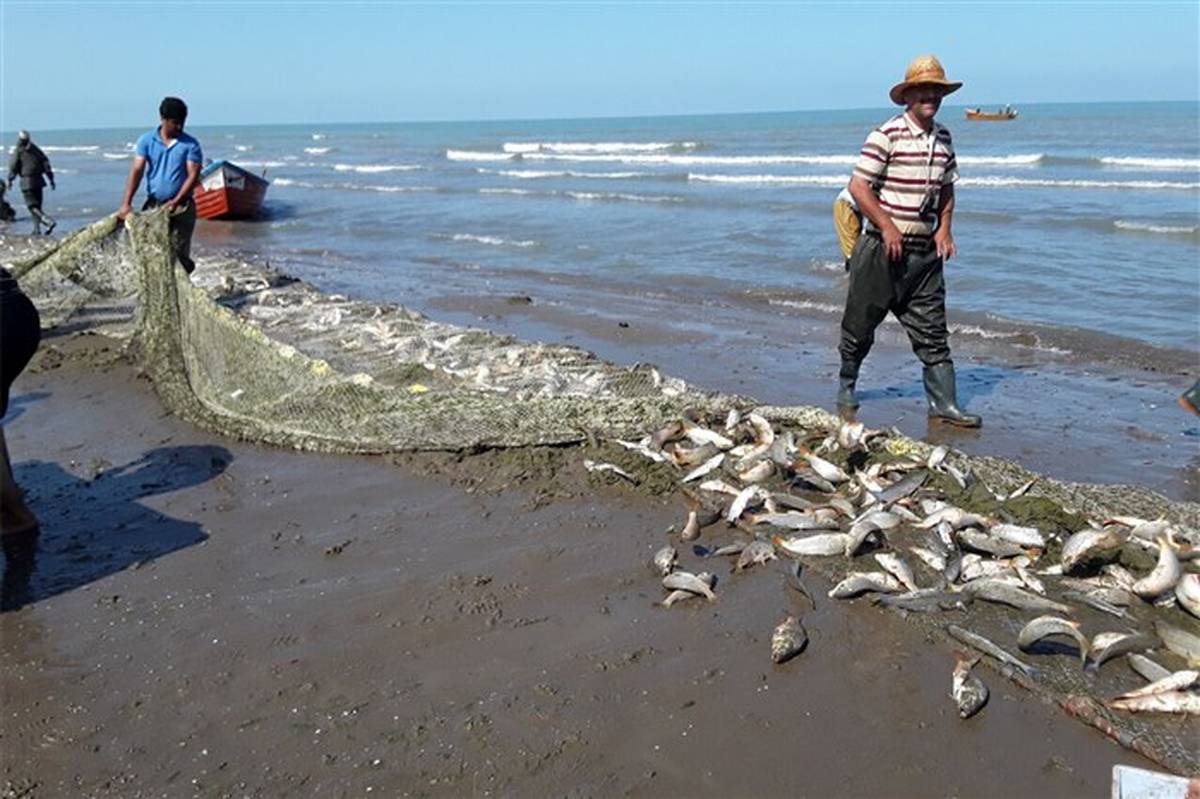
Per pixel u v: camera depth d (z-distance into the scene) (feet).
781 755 11.87
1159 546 16.02
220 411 25.80
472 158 191.62
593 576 16.65
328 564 17.35
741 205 81.92
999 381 30.19
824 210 76.28
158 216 33.35
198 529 18.97
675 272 52.95
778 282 48.80
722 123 383.45
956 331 36.99
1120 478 21.81
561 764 11.78
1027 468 22.54
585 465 21.47
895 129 23.21
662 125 405.18
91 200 111.34
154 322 30.32
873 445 21.52
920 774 11.45
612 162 157.48
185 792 11.41
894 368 32.07
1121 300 40.73
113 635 14.96
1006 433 25.12
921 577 16.21
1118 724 11.97
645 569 16.89
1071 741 11.94
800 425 22.82
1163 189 84.17
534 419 22.95
